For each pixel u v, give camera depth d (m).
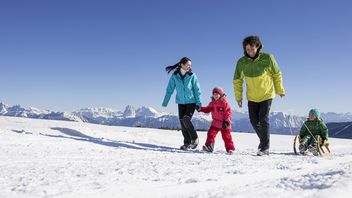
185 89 9.73
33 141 7.80
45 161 5.59
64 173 4.41
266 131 8.47
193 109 9.80
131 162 5.81
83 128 12.19
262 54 8.69
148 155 7.07
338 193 3.04
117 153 7.16
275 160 6.73
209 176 4.56
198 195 3.18
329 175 3.91
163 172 4.74
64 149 7.16
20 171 4.52
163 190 3.69
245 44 8.59
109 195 3.44
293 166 5.79
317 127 9.54
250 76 8.63
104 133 11.97
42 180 3.93
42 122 13.73
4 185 3.64
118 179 4.14
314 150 8.94
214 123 9.49
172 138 12.63
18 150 6.57
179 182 4.11
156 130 14.73
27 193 3.37
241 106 9.24
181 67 9.88
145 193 3.55
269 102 8.59
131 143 9.68
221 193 3.18
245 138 14.21
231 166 5.58
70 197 3.31
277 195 3.09
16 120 13.88
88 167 5.03
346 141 15.40
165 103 10.14
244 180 4.46
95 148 7.74
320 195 3.00
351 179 3.46
